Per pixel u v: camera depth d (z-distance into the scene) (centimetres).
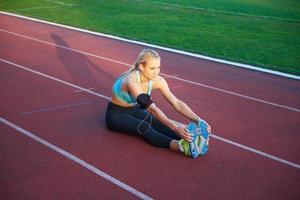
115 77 785
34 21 1435
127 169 432
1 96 658
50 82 741
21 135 510
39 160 447
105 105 627
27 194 381
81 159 452
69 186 397
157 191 393
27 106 615
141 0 1903
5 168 428
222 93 717
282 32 1295
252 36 1231
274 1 1884
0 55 948
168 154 467
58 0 1930
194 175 425
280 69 894
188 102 663
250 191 400
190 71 856
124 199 378
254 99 693
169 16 1529
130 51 1016
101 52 997
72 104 627
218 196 389
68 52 991
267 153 486
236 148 495
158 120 489
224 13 1598
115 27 1327
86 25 1355
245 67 902
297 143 518
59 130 528
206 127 453
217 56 991
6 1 1903
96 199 377
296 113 631
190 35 1227
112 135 514
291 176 432
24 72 806
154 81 479
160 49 1050
